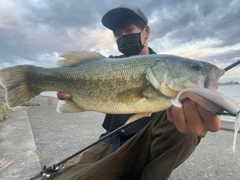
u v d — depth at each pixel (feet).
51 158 2.26
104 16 2.06
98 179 1.40
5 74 1.64
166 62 1.31
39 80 1.64
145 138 1.45
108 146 1.84
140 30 2.06
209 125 0.99
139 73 1.32
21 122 4.28
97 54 1.51
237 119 0.80
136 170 1.53
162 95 1.27
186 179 1.77
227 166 2.00
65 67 1.56
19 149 2.51
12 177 1.79
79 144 2.78
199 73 1.20
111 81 1.37
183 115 1.04
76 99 1.51
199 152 2.42
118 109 1.37
